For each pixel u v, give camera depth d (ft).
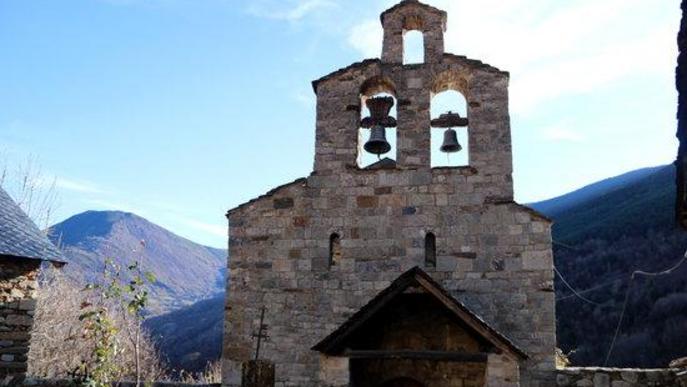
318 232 47.01
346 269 45.98
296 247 46.88
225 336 45.70
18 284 45.01
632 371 40.98
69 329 75.97
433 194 46.47
